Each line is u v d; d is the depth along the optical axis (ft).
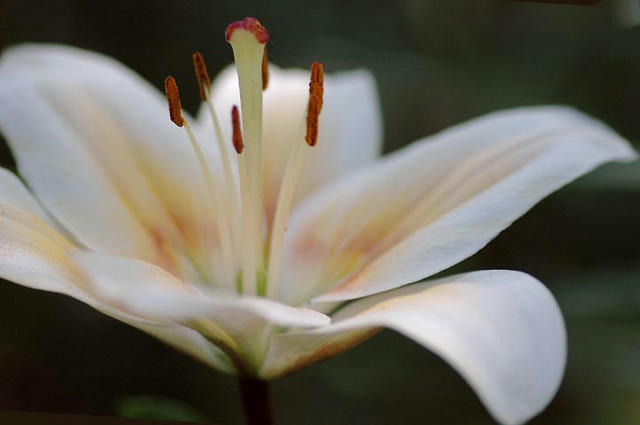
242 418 2.20
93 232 1.78
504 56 2.34
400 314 1.55
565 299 2.12
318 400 2.20
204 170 1.76
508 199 1.73
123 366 2.19
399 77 2.36
